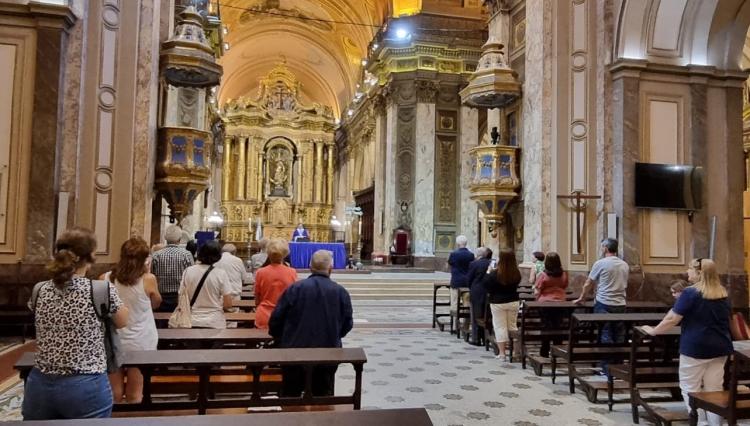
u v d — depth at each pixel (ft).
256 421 8.06
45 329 9.31
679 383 16.84
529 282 37.06
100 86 31.50
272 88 116.47
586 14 37.19
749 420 16.10
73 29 29.91
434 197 71.51
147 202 32.27
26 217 28.14
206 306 17.51
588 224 36.04
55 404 9.14
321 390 14.74
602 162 35.58
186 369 16.10
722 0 34.58
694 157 34.91
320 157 116.26
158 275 20.95
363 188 95.86
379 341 29.45
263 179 113.91
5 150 28.17
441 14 73.46
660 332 15.90
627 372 17.17
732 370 13.03
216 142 109.91
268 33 109.70
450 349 27.37
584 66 37.01
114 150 31.78
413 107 72.84
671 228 34.73
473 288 28.45
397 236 71.31
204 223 88.63
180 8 46.62
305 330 14.49
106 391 9.66
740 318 17.98
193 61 35.12
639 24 34.81
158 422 7.95
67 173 29.50
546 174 37.04
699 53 35.63
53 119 28.48
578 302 23.75
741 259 35.12
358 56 101.45
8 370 21.59
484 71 40.88
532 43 38.73
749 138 60.49
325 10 96.63
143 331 13.89
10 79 28.37
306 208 114.62
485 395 19.27
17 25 28.53
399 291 51.80
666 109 35.04
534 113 38.06
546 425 16.28
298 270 64.34
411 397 18.90
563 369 23.07
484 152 41.52
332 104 124.36
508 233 44.24
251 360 12.60
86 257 9.93
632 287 33.37
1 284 27.71
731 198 35.27
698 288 15.31
